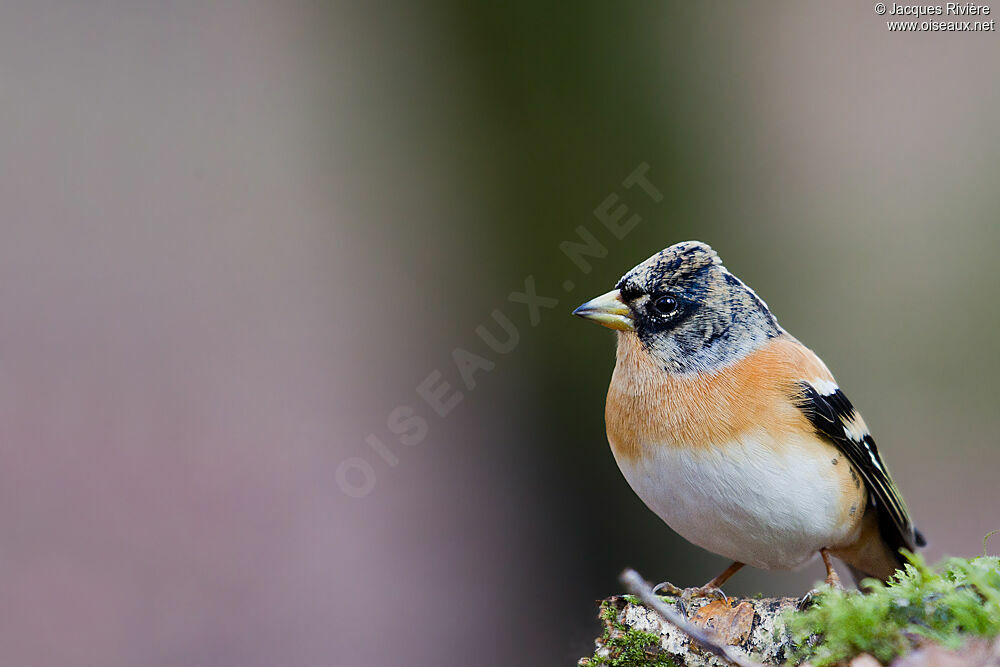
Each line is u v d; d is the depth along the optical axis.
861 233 13.16
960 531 11.38
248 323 12.44
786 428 5.98
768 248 12.64
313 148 13.58
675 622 5.38
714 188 12.53
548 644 11.36
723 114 12.80
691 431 6.05
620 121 12.48
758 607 5.62
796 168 13.18
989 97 13.66
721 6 13.16
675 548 11.98
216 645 9.60
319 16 13.95
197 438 11.44
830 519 6.08
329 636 10.25
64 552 10.37
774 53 13.40
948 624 4.57
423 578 11.25
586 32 12.66
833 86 13.74
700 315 6.25
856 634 4.69
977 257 12.99
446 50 13.02
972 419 12.29
